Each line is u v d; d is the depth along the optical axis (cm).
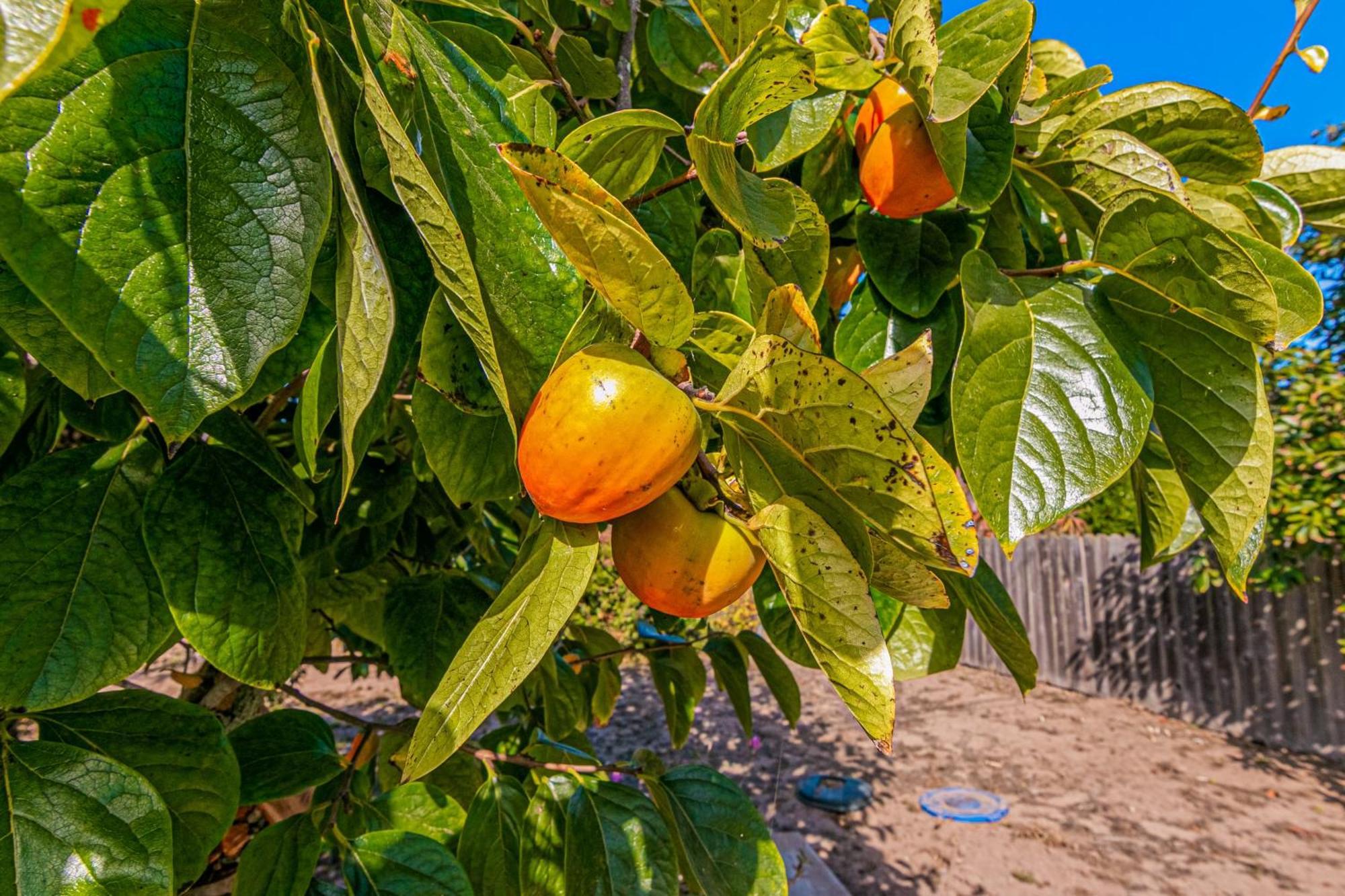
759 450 29
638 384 26
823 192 51
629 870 49
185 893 62
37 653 35
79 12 13
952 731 318
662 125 34
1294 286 39
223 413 41
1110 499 375
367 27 28
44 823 33
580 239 24
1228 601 310
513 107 31
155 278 22
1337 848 215
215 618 37
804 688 378
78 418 46
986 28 38
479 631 26
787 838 204
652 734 314
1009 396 37
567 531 29
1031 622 401
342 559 70
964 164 39
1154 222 36
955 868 209
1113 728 317
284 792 51
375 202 32
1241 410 39
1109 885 200
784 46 32
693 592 30
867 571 30
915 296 48
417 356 40
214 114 24
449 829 55
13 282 29
